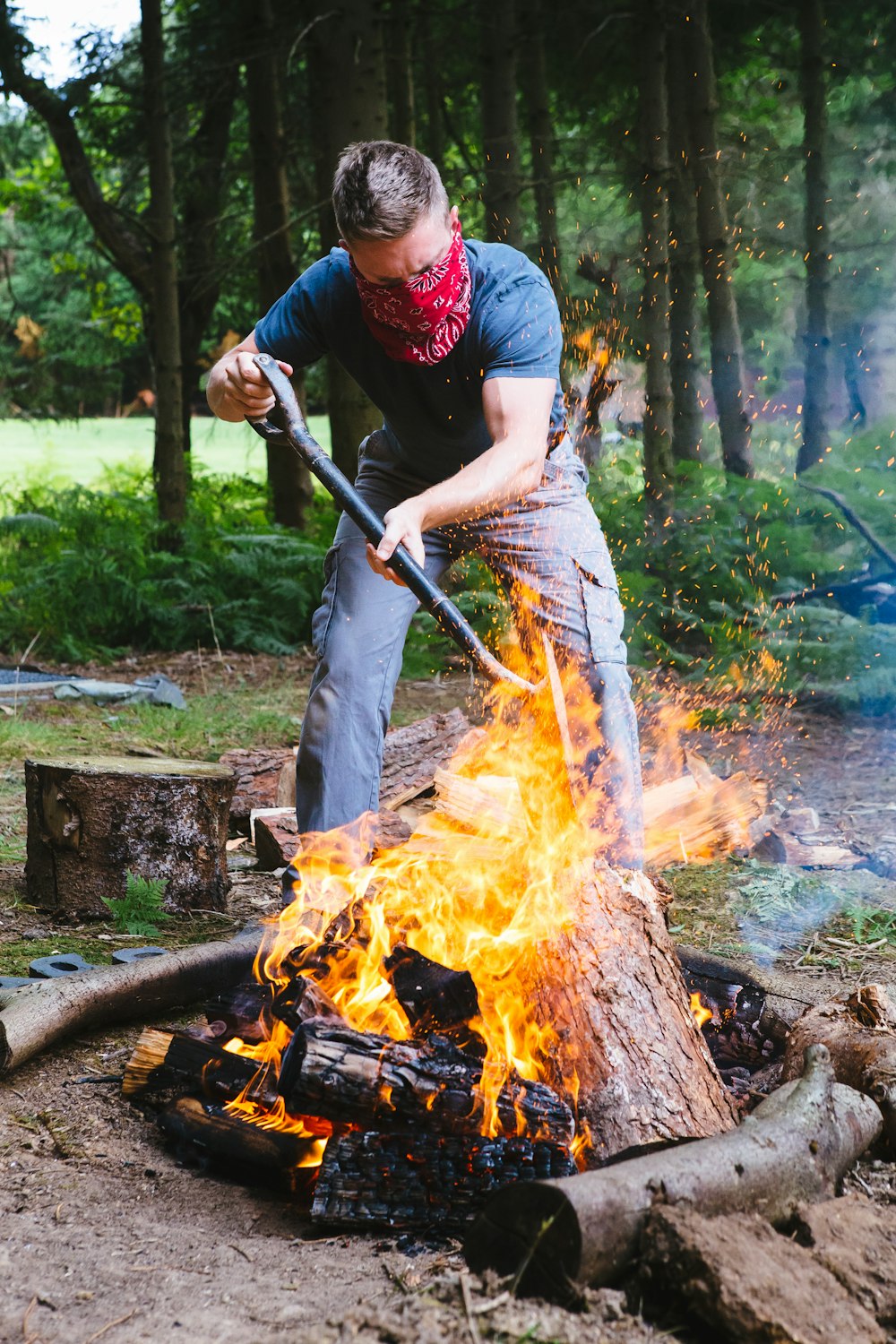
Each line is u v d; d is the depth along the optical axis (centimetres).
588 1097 240
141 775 420
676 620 882
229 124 1263
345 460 925
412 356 304
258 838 488
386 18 875
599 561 344
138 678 884
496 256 305
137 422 3100
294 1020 246
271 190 1141
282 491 1204
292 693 837
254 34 1087
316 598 1028
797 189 1151
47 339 1705
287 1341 185
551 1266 192
